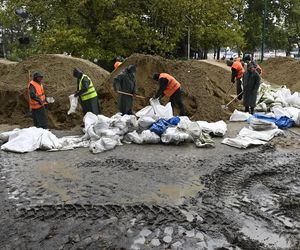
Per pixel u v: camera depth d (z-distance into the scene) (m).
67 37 20.22
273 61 21.12
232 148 7.38
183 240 4.06
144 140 7.70
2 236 4.14
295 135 8.42
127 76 8.98
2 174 6.03
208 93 10.71
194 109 10.31
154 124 7.94
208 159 6.67
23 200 5.04
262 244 3.98
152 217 4.54
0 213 4.67
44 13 22.66
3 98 11.07
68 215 4.61
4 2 22.67
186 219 4.49
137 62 11.03
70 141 7.81
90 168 6.28
